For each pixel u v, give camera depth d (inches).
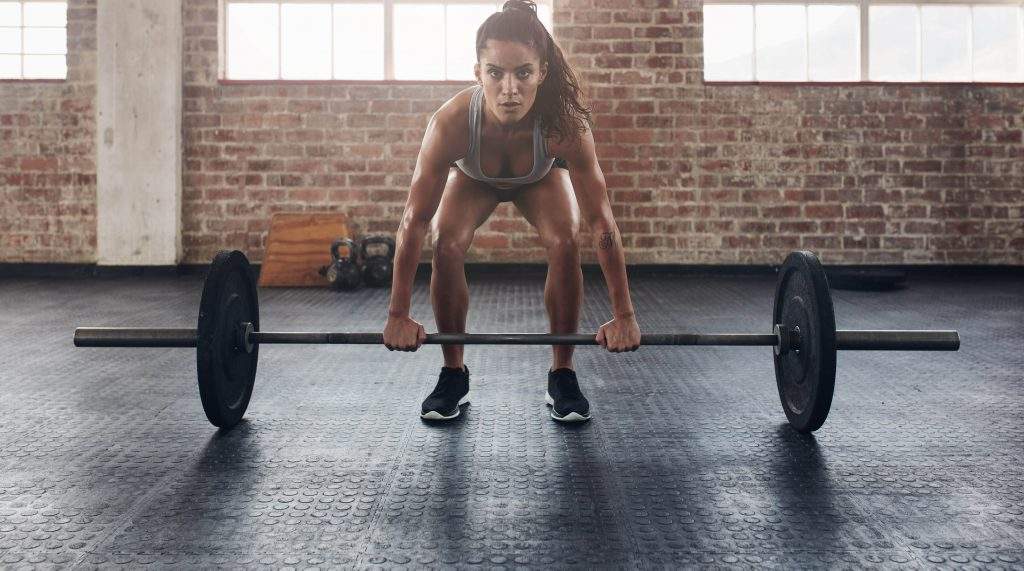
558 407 72.3
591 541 46.6
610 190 222.1
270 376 92.0
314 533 47.7
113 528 48.4
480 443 65.9
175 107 220.2
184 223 225.0
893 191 222.8
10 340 117.8
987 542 46.4
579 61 219.6
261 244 225.0
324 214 211.0
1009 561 43.9
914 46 226.5
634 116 220.8
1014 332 125.2
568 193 73.1
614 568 43.2
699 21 219.1
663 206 222.4
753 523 49.3
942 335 65.1
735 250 223.1
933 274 223.5
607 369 95.8
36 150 223.8
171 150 220.7
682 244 223.0
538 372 93.8
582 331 125.6
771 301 165.9
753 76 225.9
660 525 49.0
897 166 222.4
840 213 222.8
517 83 57.6
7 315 146.6
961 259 223.8
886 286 186.9
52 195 224.2
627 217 222.5
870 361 101.2
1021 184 223.0
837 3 224.7
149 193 221.1
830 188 222.4
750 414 75.4
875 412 76.0
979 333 124.3
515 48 57.1
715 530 48.3
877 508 51.7
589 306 154.6
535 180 70.0
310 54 227.3
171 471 58.9
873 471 58.9
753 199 222.5
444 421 72.7
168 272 222.1
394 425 71.4
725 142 221.5
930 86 221.3
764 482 56.6
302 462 60.9
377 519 49.9
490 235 220.7
